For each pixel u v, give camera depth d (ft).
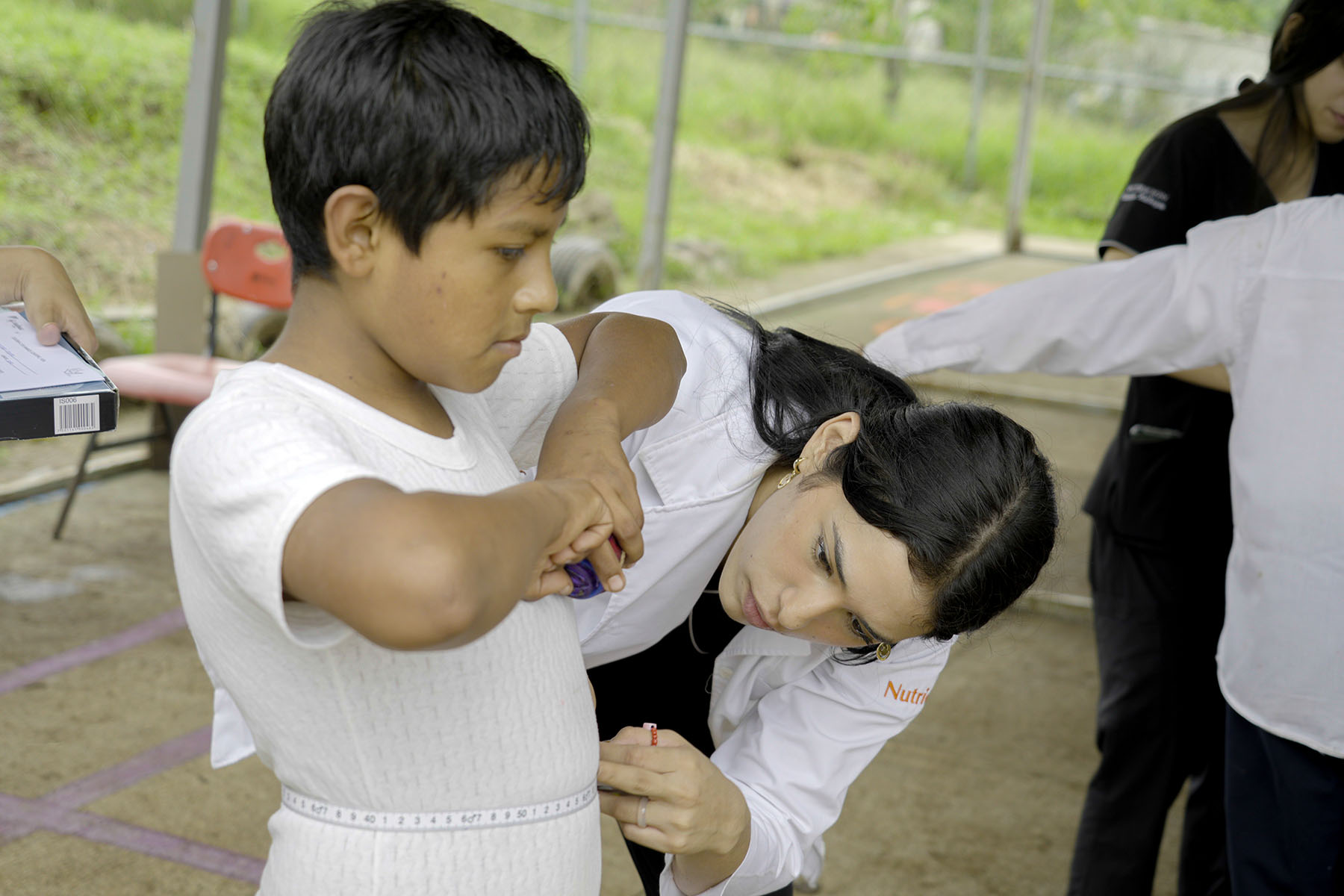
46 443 15.49
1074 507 14.71
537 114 2.65
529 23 35.45
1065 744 10.69
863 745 5.05
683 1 17.58
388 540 2.36
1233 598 5.85
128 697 9.91
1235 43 48.44
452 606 2.37
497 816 3.12
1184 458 7.12
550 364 4.03
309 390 2.82
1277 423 5.59
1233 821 6.00
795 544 4.32
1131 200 7.65
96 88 23.80
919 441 4.23
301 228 2.77
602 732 5.77
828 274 32.45
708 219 35.01
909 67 48.73
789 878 4.91
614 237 29.19
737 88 45.24
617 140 36.52
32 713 9.50
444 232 2.64
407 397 3.03
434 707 2.99
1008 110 48.96
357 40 2.62
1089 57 49.39
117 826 8.20
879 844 8.90
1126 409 7.45
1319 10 6.86
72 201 21.17
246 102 26.40
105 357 16.52
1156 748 7.13
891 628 4.26
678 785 4.05
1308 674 5.47
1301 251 5.63
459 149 2.56
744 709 5.46
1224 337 5.88
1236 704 5.79
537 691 3.20
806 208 39.73
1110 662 7.31
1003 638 12.78
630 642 5.20
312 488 2.44
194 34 14.35
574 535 2.91
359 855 3.01
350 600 2.39
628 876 8.39
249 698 3.02
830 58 46.83
